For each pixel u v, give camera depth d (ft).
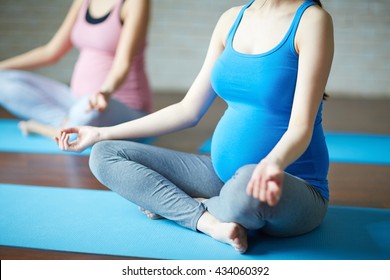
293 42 10.68
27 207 13.79
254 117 11.23
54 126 21.76
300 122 10.06
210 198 12.09
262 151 11.17
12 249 11.28
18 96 21.07
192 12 33.91
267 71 10.80
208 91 12.28
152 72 34.88
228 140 11.51
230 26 11.92
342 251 11.09
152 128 12.33
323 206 11.69
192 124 12.44
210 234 11.56
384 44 32.81
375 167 18.22
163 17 34.09
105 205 13.91
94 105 16.12
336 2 32.55
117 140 12.48
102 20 19.61
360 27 32.76
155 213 12.50
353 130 24.09
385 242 11.57
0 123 24.66
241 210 10.51
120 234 11.96
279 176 8.78
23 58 21.18
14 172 17.26
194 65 34.53
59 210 13.55
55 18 34.60
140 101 20.35
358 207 14.06
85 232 12.10
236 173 10.71
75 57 35.29
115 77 18.01
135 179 11.85
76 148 12.44
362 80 33.42
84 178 16.61
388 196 15.17
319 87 10.27
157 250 11.14
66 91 21.79
